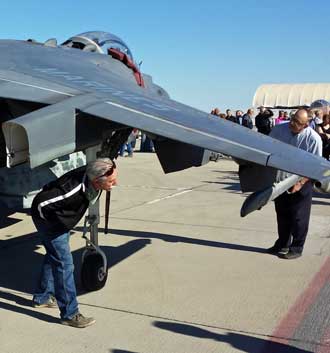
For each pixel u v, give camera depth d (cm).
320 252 619
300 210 580
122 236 689
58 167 739
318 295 473
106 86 430
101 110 339
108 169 369
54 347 366
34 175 701
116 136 539
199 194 1063
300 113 541
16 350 362
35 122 304
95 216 470
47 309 435
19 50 539
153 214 843
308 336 387
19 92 382
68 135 324
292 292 480
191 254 607
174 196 1034
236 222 784
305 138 548
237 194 1066
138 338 381
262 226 758
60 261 390
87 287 473
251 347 368
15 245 644
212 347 367
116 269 546
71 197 372
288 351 363
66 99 358
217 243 657
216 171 1519
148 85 711
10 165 303
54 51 576
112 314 426
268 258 591
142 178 1322
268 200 350
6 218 792
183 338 382
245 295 471
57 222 377
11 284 496
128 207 906
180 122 336
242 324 408
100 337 383
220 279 516
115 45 730
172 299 460
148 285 496
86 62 568
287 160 289
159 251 618
